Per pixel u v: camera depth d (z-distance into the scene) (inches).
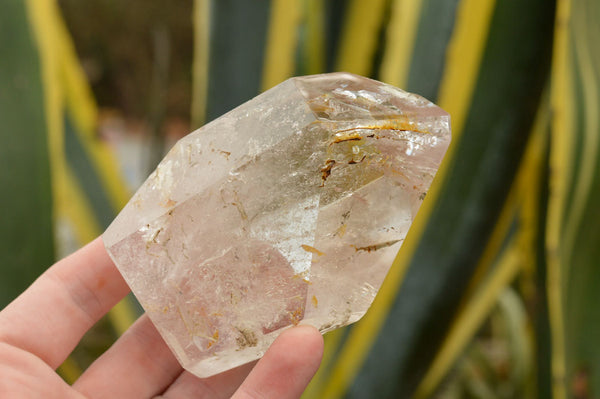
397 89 7.9
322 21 10.6
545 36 9.8
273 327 7.7
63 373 11.9
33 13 11.2
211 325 7.6
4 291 11.7
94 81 31.0
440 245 10.6
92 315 8.9
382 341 11.0
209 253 7.4
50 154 11.6
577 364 10.3
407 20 10.2
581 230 9.9
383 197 7.5
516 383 14.6
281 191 7.3
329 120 7.3
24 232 11.6
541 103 10.2
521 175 10.4
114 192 12.5
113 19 31.2
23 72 11.3
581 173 9.9
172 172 7.8
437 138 7.6
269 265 7.4
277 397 7.6
